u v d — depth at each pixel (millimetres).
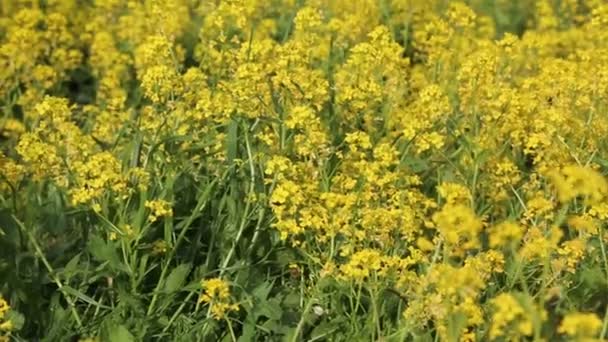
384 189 5805
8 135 7414
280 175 5762
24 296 5594
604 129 6535
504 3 10703
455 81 7680
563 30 10055
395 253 5527
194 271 5848
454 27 8648
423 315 5039
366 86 6648
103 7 9562
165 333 5461
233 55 6965
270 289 5594
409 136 6223
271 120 6121
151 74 6578
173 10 8750
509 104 6574
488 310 5266
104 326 5324
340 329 5395
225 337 5438
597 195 5066
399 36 9289
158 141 6105
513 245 4938
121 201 5570
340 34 8250
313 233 5703
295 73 6656
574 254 5359
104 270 5648
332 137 6609
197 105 6336
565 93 6855
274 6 9805
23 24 8406
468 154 6488
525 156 6809
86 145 6203
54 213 6086
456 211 4816
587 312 5551
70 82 9039
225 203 5926
